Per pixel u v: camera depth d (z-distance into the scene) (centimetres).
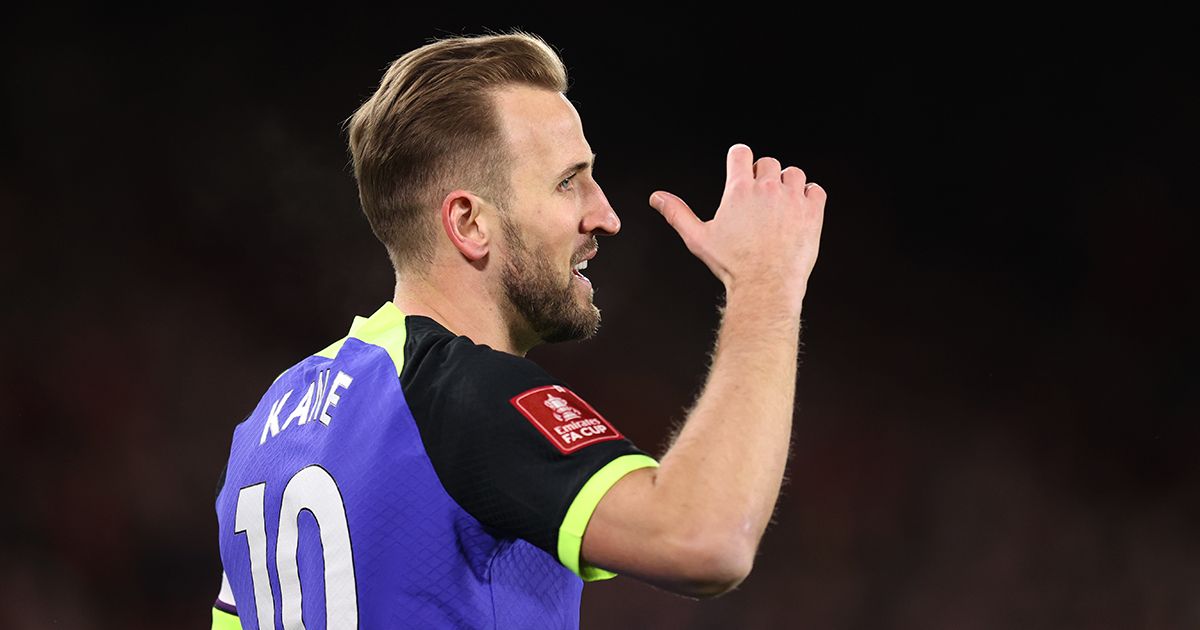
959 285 4338
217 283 4028
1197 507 4041
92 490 3734
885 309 4347
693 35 4284
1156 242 4197
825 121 4341
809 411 4269
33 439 3738
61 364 3825
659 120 4322
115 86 3978
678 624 3697
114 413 3828
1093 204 4259
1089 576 4028
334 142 4122
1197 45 4112
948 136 4334
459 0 4147
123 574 3675
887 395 4284
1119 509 4094
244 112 4081
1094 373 4206
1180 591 3966
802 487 4153
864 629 3925
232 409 3947
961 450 4216
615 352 4322
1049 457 4169
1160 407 4141
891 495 4166
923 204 4359
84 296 3897
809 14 4281
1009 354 4269
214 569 3766
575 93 4275
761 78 4319
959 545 4091
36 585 3578
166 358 3928
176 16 4022
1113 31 4169
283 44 4088
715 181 4334
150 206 4000
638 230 4347
